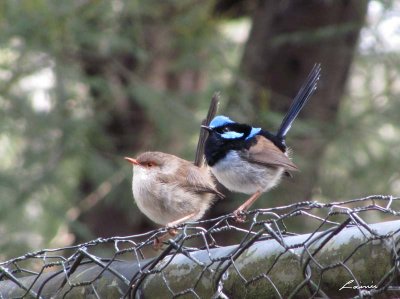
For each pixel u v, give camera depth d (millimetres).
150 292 5262
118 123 16375
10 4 14438
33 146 15031
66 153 14930
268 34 14734
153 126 16250
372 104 14461
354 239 4422
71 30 14438
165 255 5246
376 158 14375
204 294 5008
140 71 16094
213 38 15227
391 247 4242
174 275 5148
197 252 5133
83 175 15625
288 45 14547
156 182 8125
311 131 13797
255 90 14516
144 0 15062
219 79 14891
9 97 14812
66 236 16000
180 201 8141
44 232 14906
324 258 4492
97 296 5504
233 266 4891
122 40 14656
